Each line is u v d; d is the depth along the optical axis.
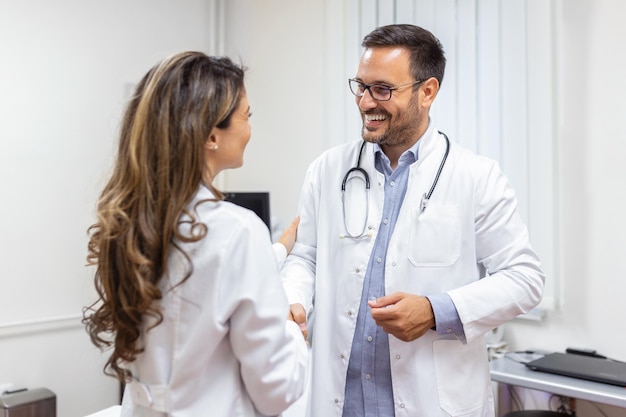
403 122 1.40
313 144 3.20
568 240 2.31
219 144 0.95
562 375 1.93
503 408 2.29
